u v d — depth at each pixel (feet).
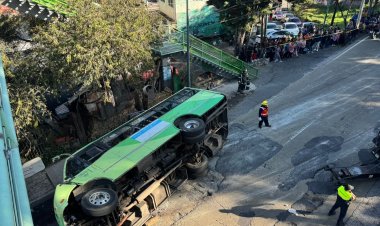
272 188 36.63
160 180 34.30
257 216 33.12
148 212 32.96
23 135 42.93
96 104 54.65
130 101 59.11
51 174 42.06
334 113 50.06
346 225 31.17
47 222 34.99
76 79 41.39
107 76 44.32
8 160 14.56
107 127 53.57
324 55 74.84
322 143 43.34
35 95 41.55
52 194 38.60
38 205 37.32
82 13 40.14
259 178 38.32
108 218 28.89
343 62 69.31
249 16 64.39
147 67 50.34
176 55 56.85
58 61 40.37
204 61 58.90
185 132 35.14
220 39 90.74
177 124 36.73
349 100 53.36
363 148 41.55
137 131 36.40
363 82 59.06
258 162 40.93
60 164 44.29
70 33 40.29
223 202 35.37
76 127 50.60
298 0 101.40
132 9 45.70
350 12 109.60
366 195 34.45
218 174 39.55
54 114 55.01
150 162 33.14
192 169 37.68
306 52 76.84
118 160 31.91
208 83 63.87
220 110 42.04
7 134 16.69
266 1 63.16
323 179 37.22
